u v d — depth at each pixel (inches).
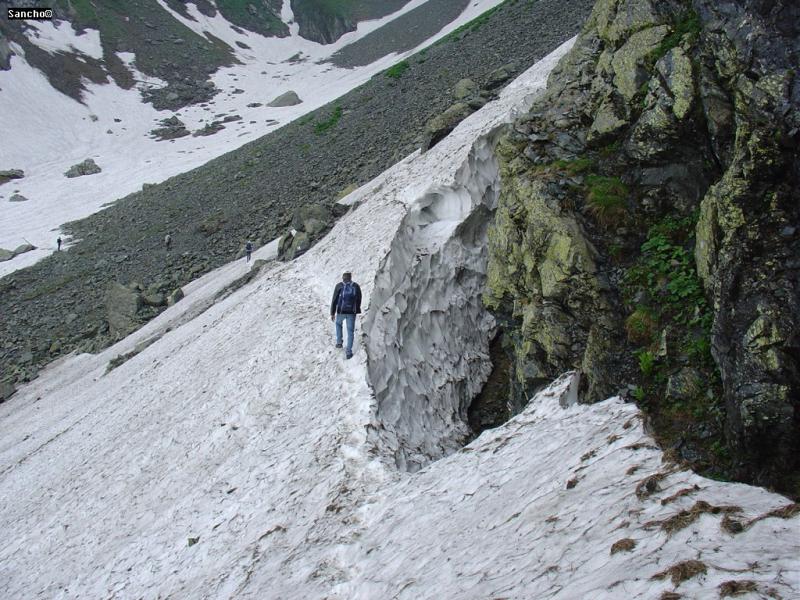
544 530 223.6
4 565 597.0
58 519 623.8
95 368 1339.8
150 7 5128.0
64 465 774.5
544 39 1716.3
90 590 466.0
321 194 1772.9
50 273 1993.1
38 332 1683.1
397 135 1822.1
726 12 369.4
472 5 4736.7
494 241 518.6
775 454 260.8
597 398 344.5
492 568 219.0
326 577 313.3
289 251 1126.4
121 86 4035.4
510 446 338.0
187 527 469.4
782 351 267.6
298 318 715.4
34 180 2947.8
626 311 377.1
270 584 337.4
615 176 440.8
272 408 567.8
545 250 439.8
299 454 465.7
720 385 302.7
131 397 873.5
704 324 329.7
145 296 1642.5
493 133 675.4
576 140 491.2
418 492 350.6
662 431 304.0
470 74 1870.1
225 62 4761.3
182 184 2503.7
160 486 560.1
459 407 566.9
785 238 288.4
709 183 381.4
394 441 458.9
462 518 285.3
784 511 167.3
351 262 754.8
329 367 560.4
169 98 3993.6
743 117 317.7
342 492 394.9
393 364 541.6
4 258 2146.9
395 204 808.9
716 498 191.5
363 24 5590.6
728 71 356.8
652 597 154.9
